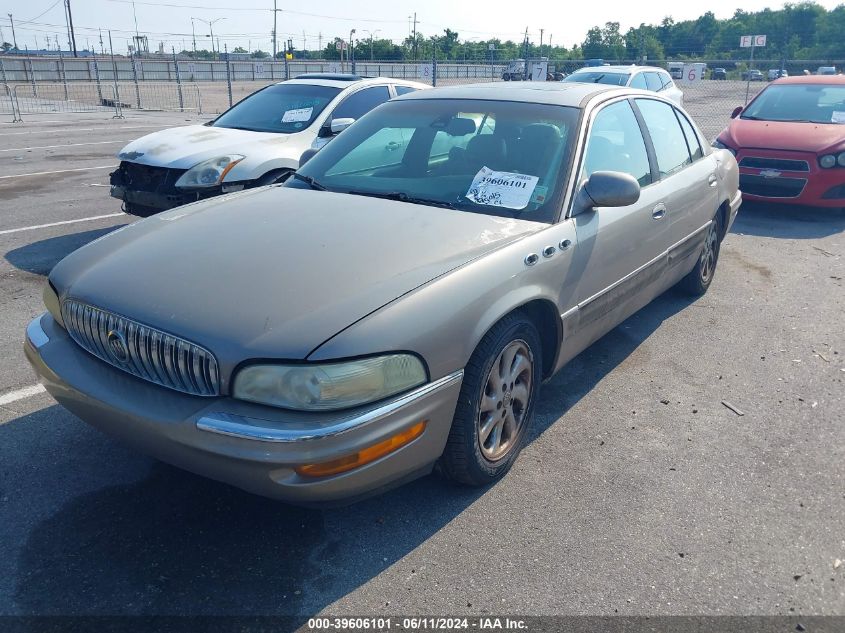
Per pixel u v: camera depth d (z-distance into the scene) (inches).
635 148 171.0
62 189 387.2
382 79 324.8
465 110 160.9
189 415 96.7
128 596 100.5
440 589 103.9
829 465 139.2
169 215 139.3
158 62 1903.3
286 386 94.2
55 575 104.0
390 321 100.5
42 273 237.6
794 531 118.9
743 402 164.4
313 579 105.0
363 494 102.5
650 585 105.7
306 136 283.7
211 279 108.2
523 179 141.5
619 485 130.6
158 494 123.3
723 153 232.2
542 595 103.2
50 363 113.0
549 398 164.2
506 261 120.0
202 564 107.1
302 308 100.5
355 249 116.0
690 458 140.3
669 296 234.8
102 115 880.3
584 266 139.9
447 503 124.0
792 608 102.0
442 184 145.3
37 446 136.6
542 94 161.9
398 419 100.4
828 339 201.8
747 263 274.8
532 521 119.6
